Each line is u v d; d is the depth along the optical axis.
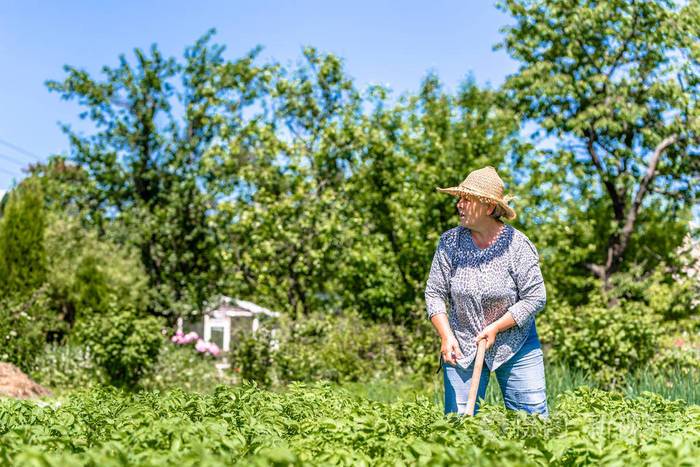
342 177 17.23
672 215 21.83
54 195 23.11
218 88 20.86
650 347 11.15
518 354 5.13
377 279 15.66
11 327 15.12
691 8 20.23
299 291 16.94
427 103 18.06
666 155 21.11
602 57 21.16
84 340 13.88
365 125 16.86
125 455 2.82
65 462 2.51
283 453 2.71
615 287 20.81
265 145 16.83
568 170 21.00
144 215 20.47
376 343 14.10
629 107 20.03
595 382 10.68
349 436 3.58
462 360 5.13
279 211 16.30
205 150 19.83
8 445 3.17
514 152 17.27
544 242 16.27
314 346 14.02
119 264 20.53
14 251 18.02
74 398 5.38
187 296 19.95
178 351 15.00
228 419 4.06
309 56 17.58
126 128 21.11
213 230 19.38
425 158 16.75
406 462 2.94
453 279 5.21
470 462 2.71
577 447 3.15
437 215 15.85
